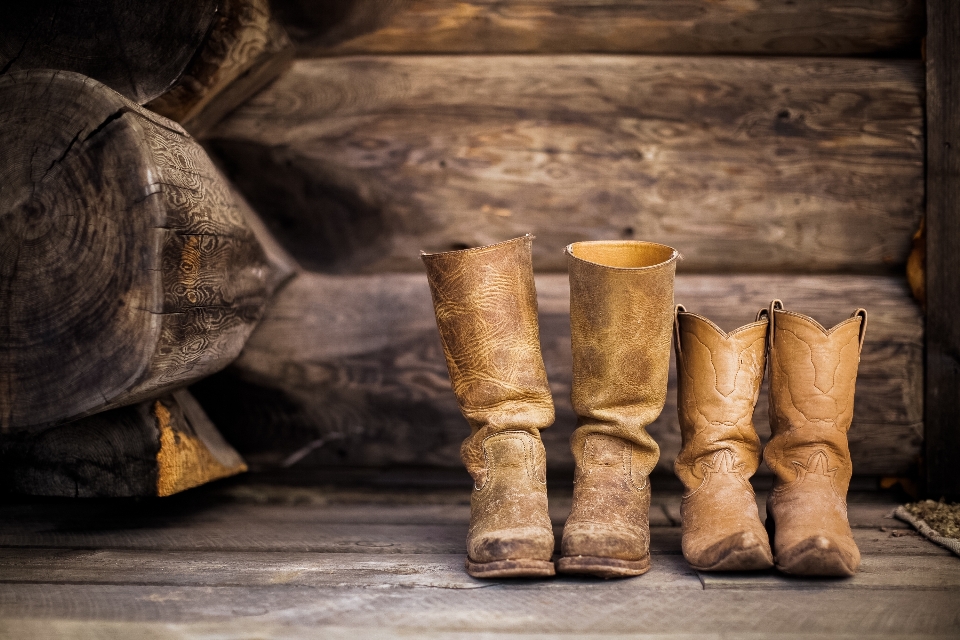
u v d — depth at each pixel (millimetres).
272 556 1420
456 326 1402
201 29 1547
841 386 1389
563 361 1814
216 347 1557
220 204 1580
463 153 1842
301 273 1873
